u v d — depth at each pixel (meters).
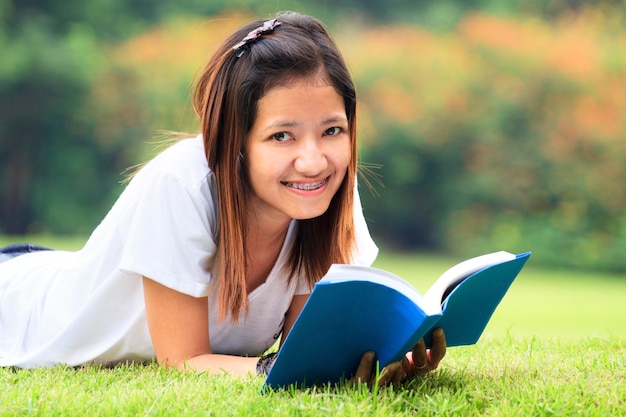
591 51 20.34
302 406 2.48
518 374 3.02
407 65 20.56
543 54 20.28
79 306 3.29
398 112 20.27
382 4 21.95
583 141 19.77
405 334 2.59
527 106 20.09
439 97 20.28
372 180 20.41
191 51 21.69
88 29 22.28
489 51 20.53
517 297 12.73
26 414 2.52
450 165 20.28
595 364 3.20
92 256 3.23
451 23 21.38
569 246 19.28
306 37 2.87
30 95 21.30
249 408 2.49
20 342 3.42
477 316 2.88
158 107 21.39
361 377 2.74
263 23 2.98
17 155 21.33
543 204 19.88
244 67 2.85
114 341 3.20
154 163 3.11
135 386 2.82
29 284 3.51
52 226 21.33
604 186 19.55
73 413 2.51
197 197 2.97
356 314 2.57
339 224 3.16
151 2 22.84
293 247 3.24
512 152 20.00
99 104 21.52
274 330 3.40
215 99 2.92
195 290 2.98
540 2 21.81
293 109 2.79
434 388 2.79
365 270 2.52
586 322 9.54
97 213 21.44
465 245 19.88
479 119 20.19
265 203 3.04
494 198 19.97
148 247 2.96
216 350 3.38
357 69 20.53
